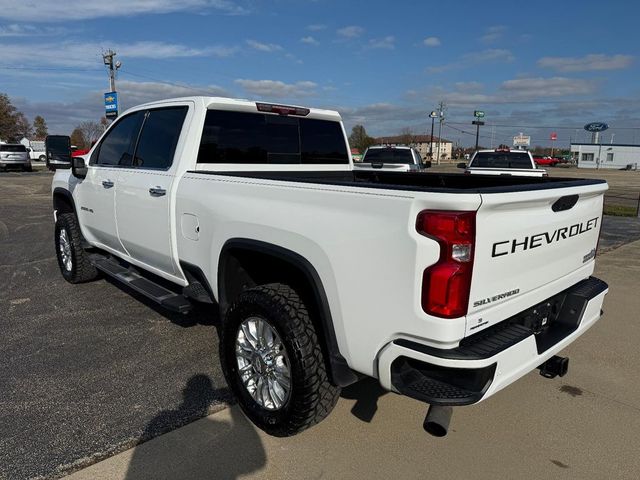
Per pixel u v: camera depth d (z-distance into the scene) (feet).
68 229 17.99
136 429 9.61
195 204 11.14
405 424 9.98
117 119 15.65
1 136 214.69
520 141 259.60
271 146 14.23
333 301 8.14
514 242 7.65
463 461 8.89
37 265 22.35
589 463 8.91
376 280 7.45
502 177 12.80
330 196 8.07
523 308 8.30
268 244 9.20
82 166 15.93
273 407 9.31
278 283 9.50
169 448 9.07
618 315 16.60
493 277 7.39
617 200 61.77
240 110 13.17
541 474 8.58
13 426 9.63
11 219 36.91
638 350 13.82
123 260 16.14
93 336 14.08
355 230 7.63
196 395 10.93
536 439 9.61
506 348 7.38
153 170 13.00
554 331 9.40
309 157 15.48
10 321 15.21
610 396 11.30
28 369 12.05
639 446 9.43
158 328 14.71
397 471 8.59
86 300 17.22
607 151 245.24
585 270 10.33
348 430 9.75
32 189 62.64
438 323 6.90
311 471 8.55
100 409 10.29
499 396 11.23
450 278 6.79
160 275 13.64
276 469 8.58
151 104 13.96
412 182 15.20
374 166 44.19
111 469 8.46
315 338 8.63
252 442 9.32
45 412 10.14
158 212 12.50
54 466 8.47
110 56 122.72
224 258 10.37
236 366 9.89
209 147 12.60
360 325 7.80
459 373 7.50
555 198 8.31
